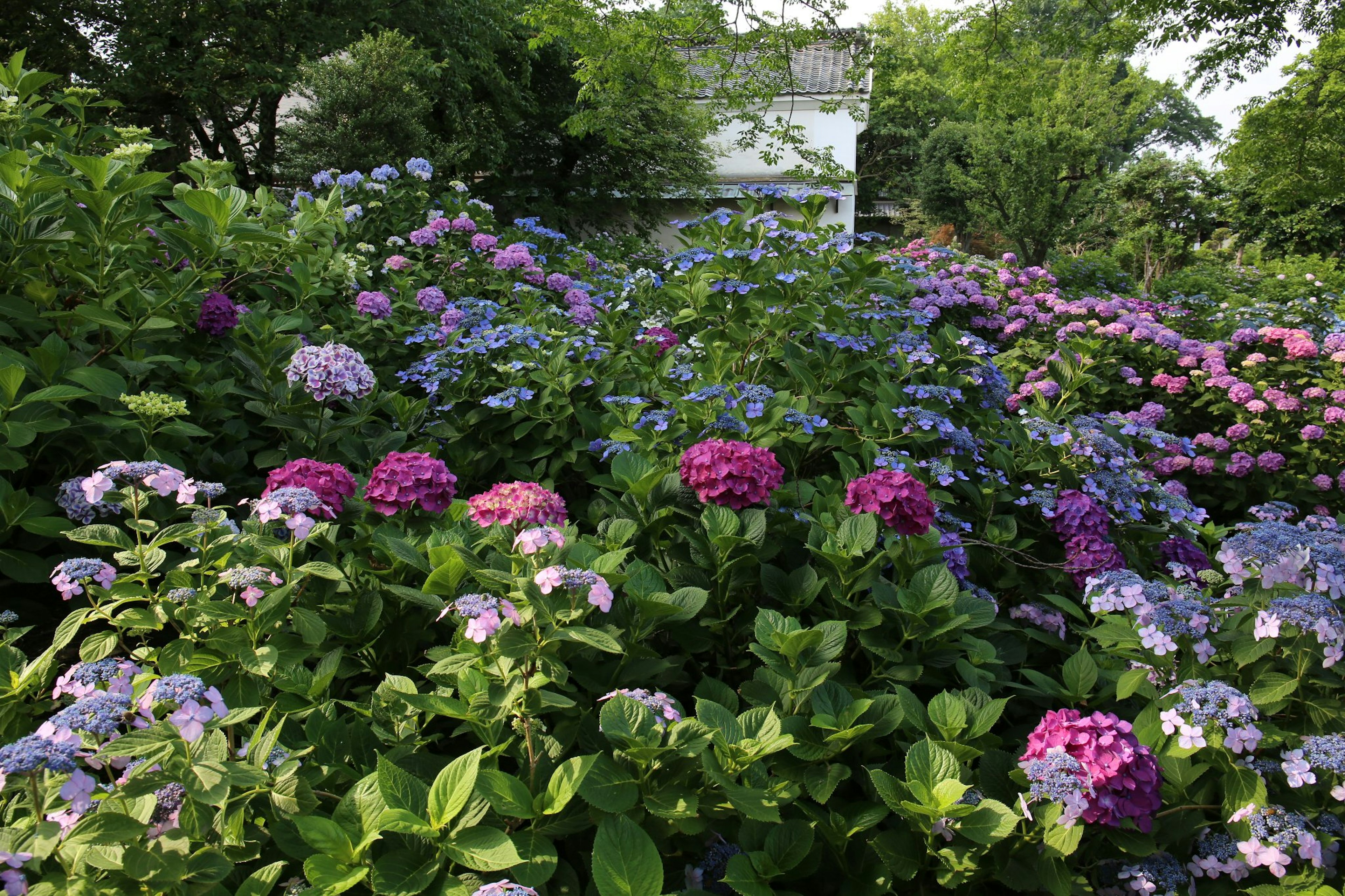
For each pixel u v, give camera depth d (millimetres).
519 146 17906
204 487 2160
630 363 4234
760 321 4098
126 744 1399
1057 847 1807
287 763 1650
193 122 14688
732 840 1978
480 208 6426
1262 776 2088
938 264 9133
